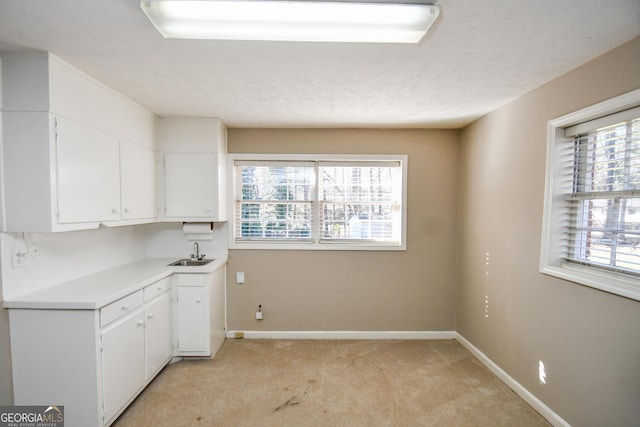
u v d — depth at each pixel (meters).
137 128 2.59
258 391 2.38
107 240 2.70
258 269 3.38
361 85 2.17
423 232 3.40
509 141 2.50
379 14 1.32
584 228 1.92
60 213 1.79
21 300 1.78
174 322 2.79
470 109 2.70
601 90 1.72
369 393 2.37
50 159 1.73
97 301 1.78
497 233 2.66
